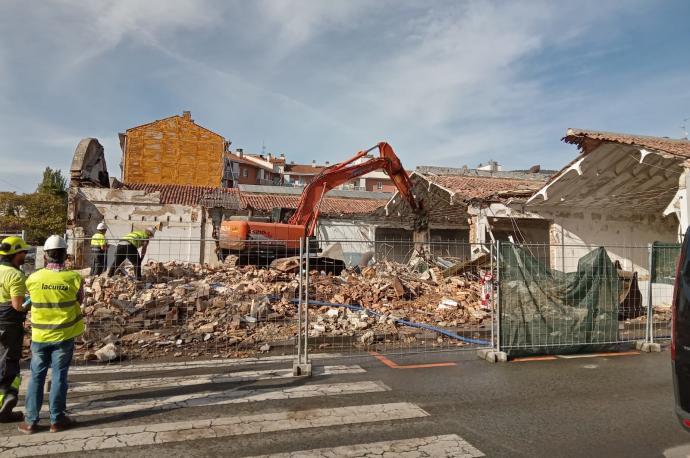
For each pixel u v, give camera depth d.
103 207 18.22
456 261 16.84
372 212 24.00
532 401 5.32
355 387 5.82
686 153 11.53
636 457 3.92
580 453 3.98
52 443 4.14
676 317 3.81
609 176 14.52
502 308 7.53
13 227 37.22
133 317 8.88
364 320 9.71
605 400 5.38
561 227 16.98
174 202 24.28
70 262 14.91
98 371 6.59
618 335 8.17
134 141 34.25
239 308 9.52
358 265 16.50
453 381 6.13
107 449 4.02
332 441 4.19
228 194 26.92
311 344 8.43
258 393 5.57
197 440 4.20
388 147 17.84
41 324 4.42
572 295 7.93
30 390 4.42
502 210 16.80
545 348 7.64
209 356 7.59
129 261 11.50
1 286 4.68
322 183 16.28
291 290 10.95
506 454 3.95
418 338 9.08
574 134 12.88
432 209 22.22
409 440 4.22
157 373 6.49
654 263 8.32
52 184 46.06
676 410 3.76
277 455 3.91
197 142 35.22
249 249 13.81
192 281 11.51
